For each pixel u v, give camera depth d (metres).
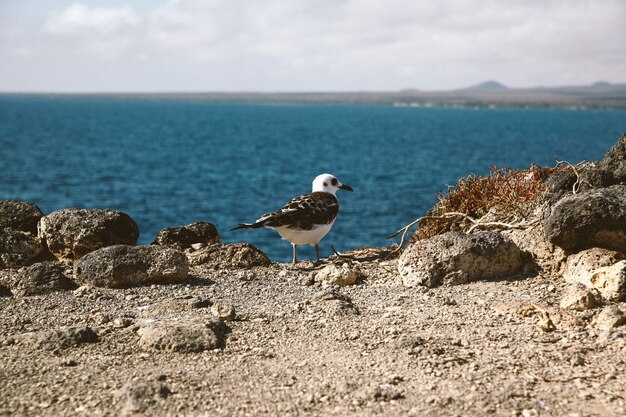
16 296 9.09
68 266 10.45
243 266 10.75
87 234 10.87
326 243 31.14
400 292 8.98
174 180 56.75
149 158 77.50
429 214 12.59
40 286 9.23
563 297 8.07
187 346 6.97
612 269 8.19
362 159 79.44
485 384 5.93
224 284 9.64
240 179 58.31
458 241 9.26
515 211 11.24
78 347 7.07
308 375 6.25
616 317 7.24
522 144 112.69
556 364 6.34
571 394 5.72
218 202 45.00
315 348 6.95
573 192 10.02
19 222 11.92
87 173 59.97
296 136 135.00
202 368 6.46
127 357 6.79
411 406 5.57
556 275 9.11
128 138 116.06
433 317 7.79
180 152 87.81
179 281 9.66
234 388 5.99
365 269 10.45
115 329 7.62
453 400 5.64
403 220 37.16
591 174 10.23
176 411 5.56
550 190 10.70
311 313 8.15
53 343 7.08
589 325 7.32
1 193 46.31
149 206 42.72
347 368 6.38
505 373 6.16
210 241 12.39
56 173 59.16
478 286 8.89
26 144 92.81
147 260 9.59
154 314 8.16
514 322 7.52
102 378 6.25
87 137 114.56
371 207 41.47
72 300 8.84
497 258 9.15
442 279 9.11
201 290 9.30
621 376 6.04
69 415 5.53
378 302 8.55
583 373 6.12
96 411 5.60
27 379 6.26
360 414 5.45
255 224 10.51
